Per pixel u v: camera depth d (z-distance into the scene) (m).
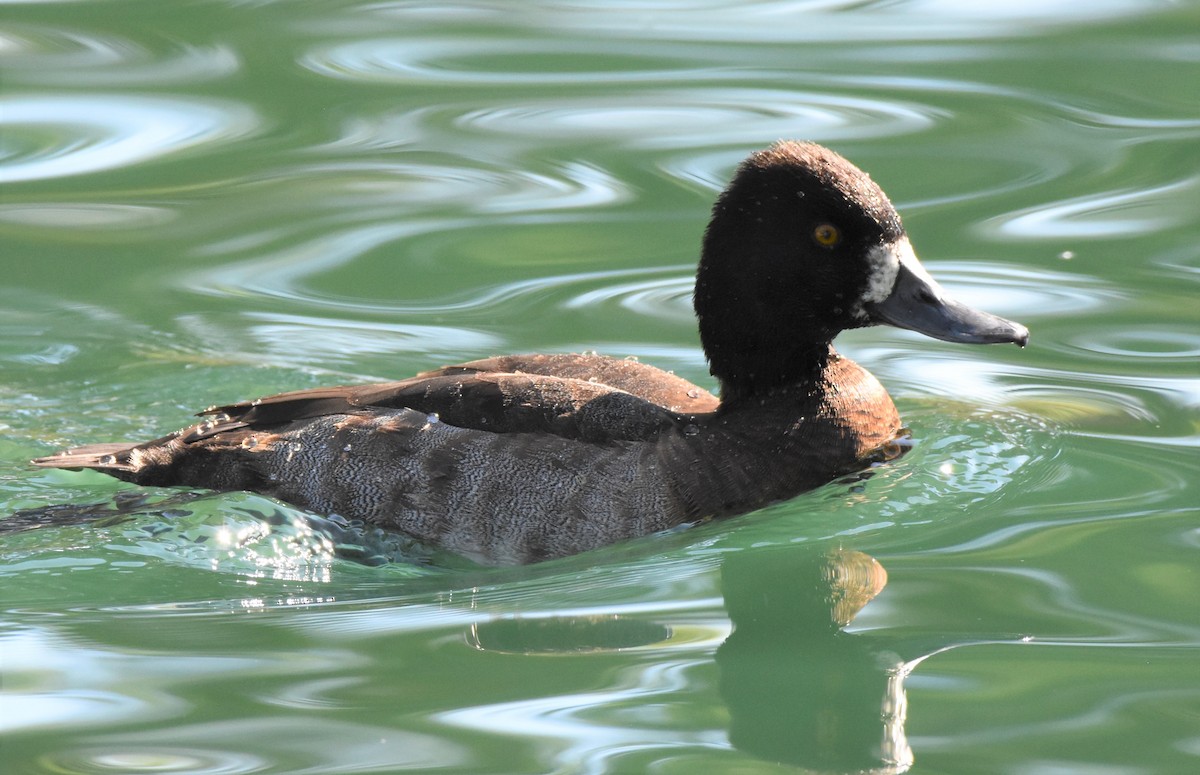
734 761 7.10
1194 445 10.88
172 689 7.80
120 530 9.75
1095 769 7.00
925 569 9.19
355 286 13.57
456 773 6.98
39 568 9.38
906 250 10.15
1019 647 8.16
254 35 18.02
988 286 13.34
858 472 10.29
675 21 18.83
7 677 7.95
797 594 8.91
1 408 11.70
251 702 7.65
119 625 8.66
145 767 7.04
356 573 9.39
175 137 15.71
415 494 9.46
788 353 10.17
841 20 18.80
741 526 9.72
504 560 9.41
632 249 14.10
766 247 10.05
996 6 19.02
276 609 8.88
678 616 8.65
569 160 15.40
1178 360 12.27
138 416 11.66
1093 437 11.10
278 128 15.98
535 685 7.84
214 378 12.16
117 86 16.61
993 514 9.97
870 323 10.16
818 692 7.73
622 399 9.88
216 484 9.89
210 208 14.67
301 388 12.01
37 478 10.77
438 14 18.84
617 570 9.27
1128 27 18.11
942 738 7.31
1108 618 8.46
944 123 15.91
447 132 15.98
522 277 13.77
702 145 15.58
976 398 11.87
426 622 8.65
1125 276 13.48
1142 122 15.98
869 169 15.12
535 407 9.69
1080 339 12.64
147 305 13.19
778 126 15.94
